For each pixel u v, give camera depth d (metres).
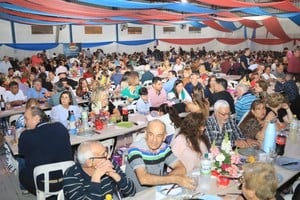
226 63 10.59
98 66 10.12
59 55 14.73
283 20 16.55
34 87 6.27
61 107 4.24
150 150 2.50
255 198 1.74
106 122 4.29
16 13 8.70
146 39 19.28
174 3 7.18
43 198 2.75
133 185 2.30
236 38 19.19
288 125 3.77
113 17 9.03
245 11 8.62
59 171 2.77
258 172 1.74
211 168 2.43
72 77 9.84
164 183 2.28
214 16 9.93
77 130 3.89
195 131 2.74
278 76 7.72
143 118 4.55
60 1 6.45
